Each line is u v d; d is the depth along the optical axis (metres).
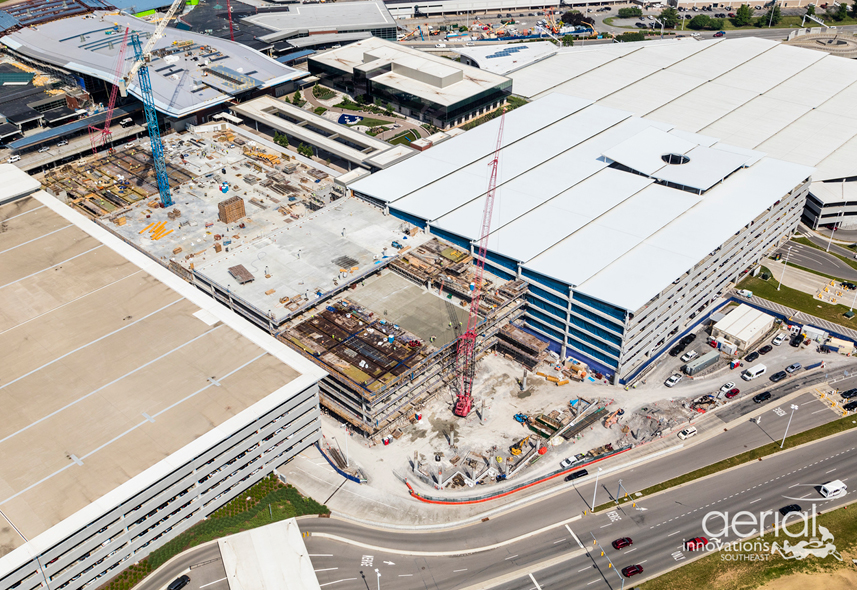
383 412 168.75
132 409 154.75
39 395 158.25
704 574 143.88
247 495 160.38
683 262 192.88
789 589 140.75
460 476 164.12
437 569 145.50
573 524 154.25
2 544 127.06
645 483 162.88
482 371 192.88
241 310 190.00
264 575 143.00
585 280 185.88
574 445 171.62
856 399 183.62
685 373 192.50
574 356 195.50
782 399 184.12
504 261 199.38
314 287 191.38
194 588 141.00
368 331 183.12
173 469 141.00
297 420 164.12
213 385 160.75
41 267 196.25
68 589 135.75
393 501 159.25
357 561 146.88
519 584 142.38
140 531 142.62
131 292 188.12
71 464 142.38
